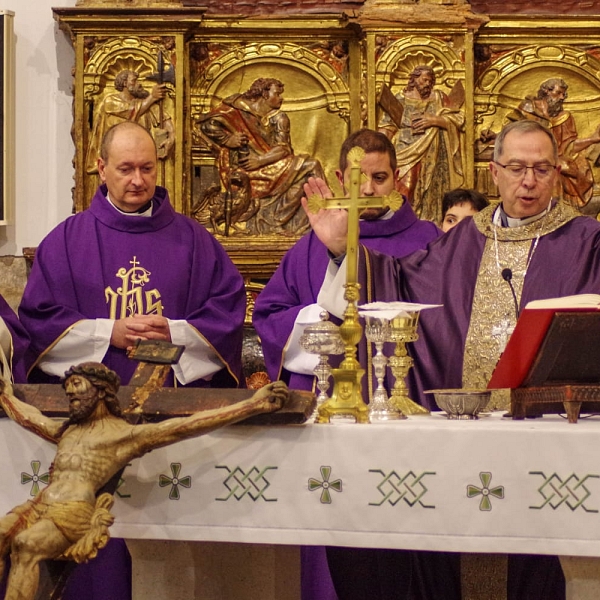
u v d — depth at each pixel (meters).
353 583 5.52
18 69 9.22
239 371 6.50
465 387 5.37
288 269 6.36
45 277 6.46
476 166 9.06
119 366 6.16
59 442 3.91
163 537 4.03
